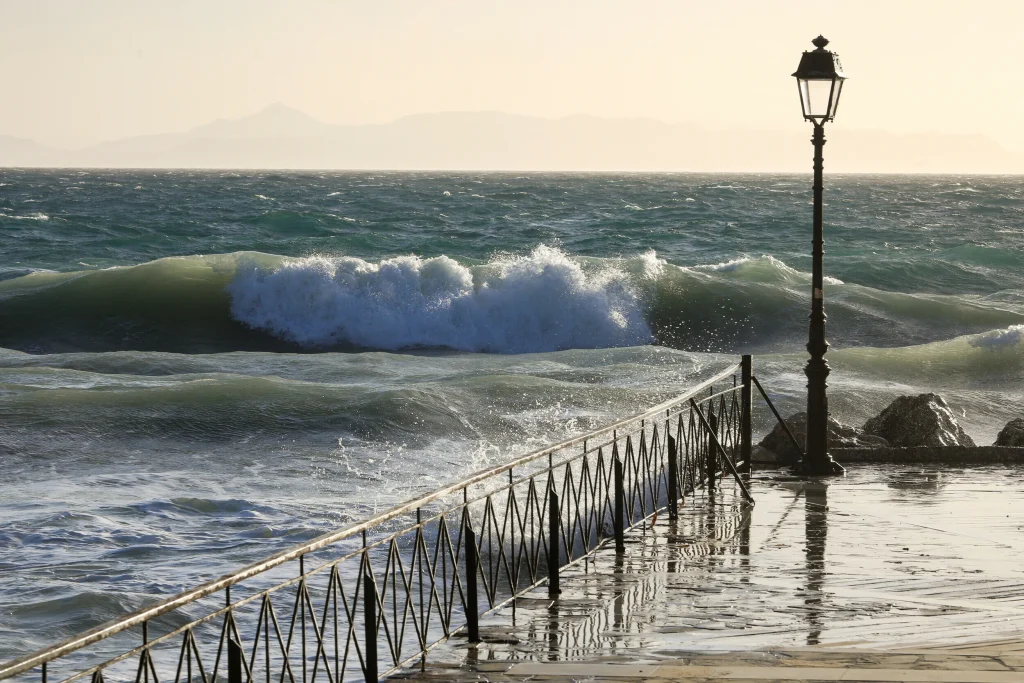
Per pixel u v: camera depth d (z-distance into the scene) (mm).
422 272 61344
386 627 11469
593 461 28250
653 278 62969
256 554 20875
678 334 60406
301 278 60875
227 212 155000
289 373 42406
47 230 111812
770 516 19766
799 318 60938
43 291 61906
